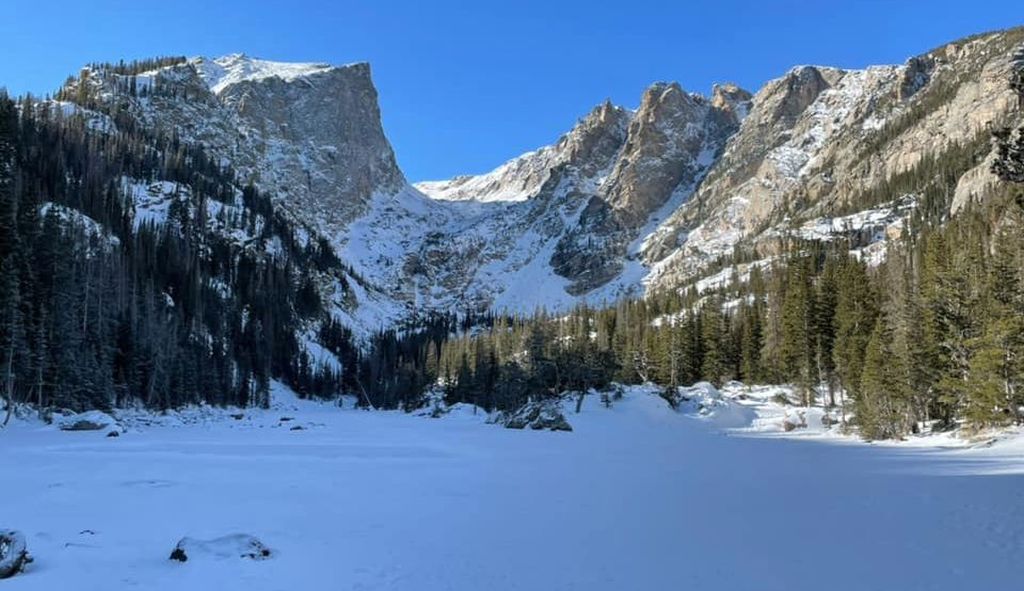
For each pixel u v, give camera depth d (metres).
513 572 14.16
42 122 163.25
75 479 27.77
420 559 15.27
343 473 32.38
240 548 14.99
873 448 48.53
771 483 28.52
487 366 127.44
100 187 147.00
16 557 13.32
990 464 31.94
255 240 193.62
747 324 114.50
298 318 180.12
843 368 77.44
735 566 14.20
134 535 17.02
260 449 46.09
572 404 86.62
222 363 114.12
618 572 14.05
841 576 13.07
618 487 27.91
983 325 51.25
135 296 99.56
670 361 109.00
